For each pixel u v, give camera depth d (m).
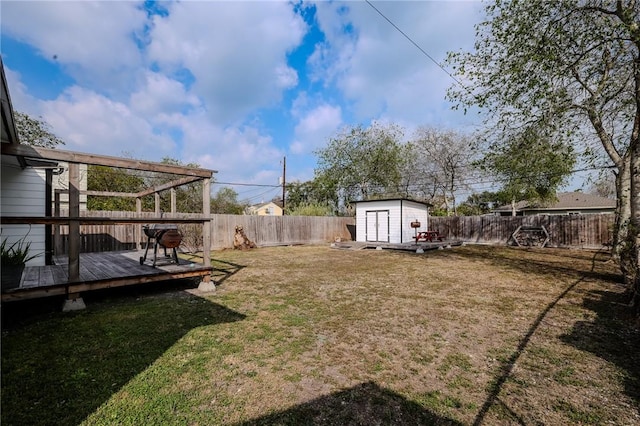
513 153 7.89
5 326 3.65
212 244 13.23
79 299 4.43
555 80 6.47
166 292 5.52
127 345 3.16
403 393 2.40
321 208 19.55
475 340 3.45
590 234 13.54
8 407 2.11
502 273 7.62
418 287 6.04
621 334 3.62
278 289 5.80
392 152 23.27
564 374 2.71
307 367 2.80
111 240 10.45
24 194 6.96
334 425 2.03
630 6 5.70
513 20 6.64
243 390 2.41
